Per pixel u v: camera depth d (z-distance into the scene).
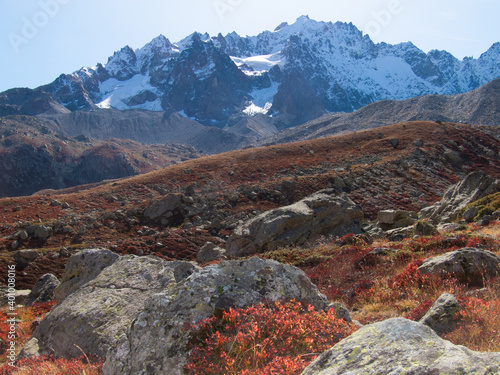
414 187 95.44
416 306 10.53
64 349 9.70
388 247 19.59
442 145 123.12
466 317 7.02
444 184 99.06
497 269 11.38
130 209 82.19
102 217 78.44
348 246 23.52
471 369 3.08
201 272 6.86
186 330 5.79
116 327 9.43
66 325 10.21
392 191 91.62
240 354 5.14
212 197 86.50
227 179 109.62
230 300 6.34
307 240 33.53
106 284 11.67
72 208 89.38
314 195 38.94
